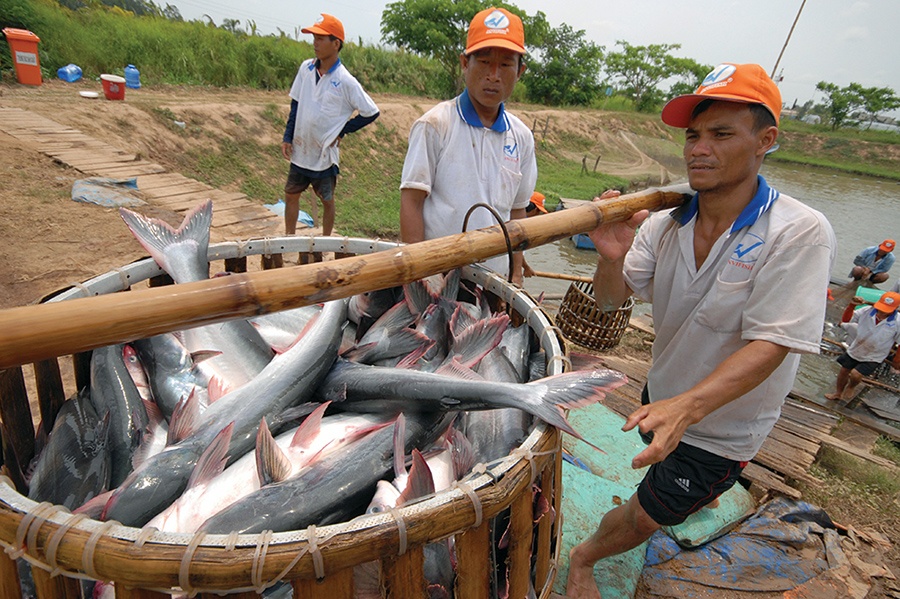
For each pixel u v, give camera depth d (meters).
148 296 1.32
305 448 2.06
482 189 3.33
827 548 3.56
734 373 2.01
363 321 2.86
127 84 16.44
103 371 2.30
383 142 19.86
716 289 2.25
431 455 2.12
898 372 7.77
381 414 2.27
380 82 29.73
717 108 2.04
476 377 2.17
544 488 1.81
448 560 1.83
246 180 14.18
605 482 3.62
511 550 1.64
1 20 15.04
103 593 1.61
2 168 7.96
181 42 19.58
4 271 5.28
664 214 2.61
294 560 1.21
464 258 1.90
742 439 2.46
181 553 1.19
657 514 2.56
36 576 1.32
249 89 20.31
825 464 4.82
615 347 6.67
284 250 3.13
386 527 1.29
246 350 2.59
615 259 2.60
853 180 38.12
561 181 22.59
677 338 2.52
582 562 2.92
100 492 2.00
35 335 1.18
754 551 3.47
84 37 16.94
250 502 1.72
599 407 4.57
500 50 3.00
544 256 13.55
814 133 48.97
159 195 8.29
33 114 11.22
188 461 1.93
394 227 13.59
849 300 9.73
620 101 49.50
